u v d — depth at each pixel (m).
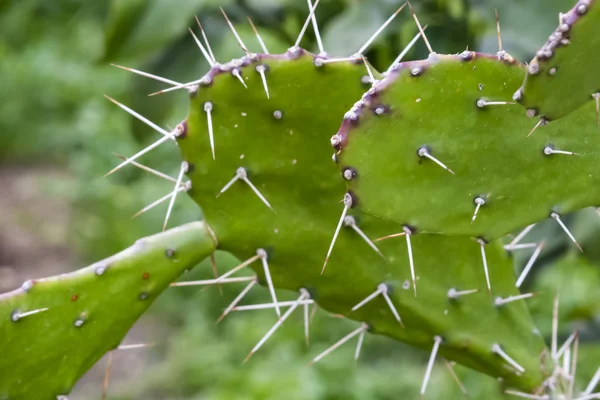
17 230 2.79
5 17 1.55
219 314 2.23
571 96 0.74
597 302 1.30
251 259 0.82
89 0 1.14
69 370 0.80
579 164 0.79
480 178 0.77
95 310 0.80
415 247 0.82
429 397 1.65
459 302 0.83
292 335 2.01
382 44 0.98
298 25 1.05
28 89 3.51
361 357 1.93
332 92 0.79
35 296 0.79
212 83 0.78
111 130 2.96
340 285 0.82
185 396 1.97
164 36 1.01
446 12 0.99
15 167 3.30
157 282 0.81
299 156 0.80
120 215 2.69
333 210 0.81
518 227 0.79
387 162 0.76
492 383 1.53
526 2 0.96
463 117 0.76
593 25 0.72
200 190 0.81
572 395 0.85
